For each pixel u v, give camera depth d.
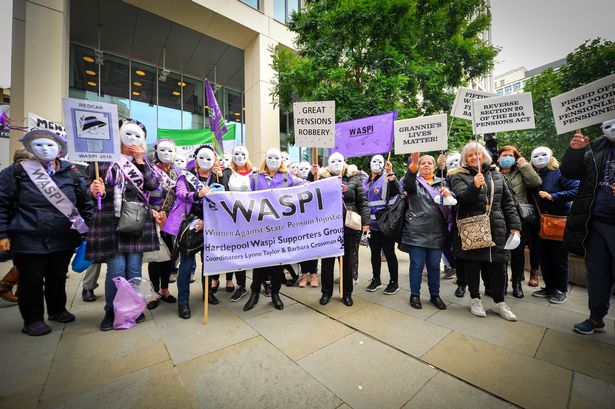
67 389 1.81
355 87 8.02
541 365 2.07
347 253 3.33
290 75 8.41
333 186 3.27
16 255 2.52
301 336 2.54
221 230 2.98
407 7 7.14
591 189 2.54
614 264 2.45
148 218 2.88
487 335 2.53
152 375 1.97
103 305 3.33
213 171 3.39
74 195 2.82
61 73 7.92
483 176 2.95
